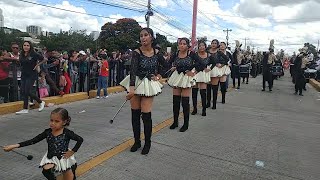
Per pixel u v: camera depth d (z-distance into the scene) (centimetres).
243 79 1942
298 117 955
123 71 1470
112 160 507
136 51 539
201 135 679
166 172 475
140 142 571
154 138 638
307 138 708
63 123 380
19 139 601
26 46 816
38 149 539
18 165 473
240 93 1441
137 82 537
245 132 727
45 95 988
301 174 498
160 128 719
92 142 588
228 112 959
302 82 1488
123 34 3762
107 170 469
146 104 542
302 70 1490
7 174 442
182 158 536
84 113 855
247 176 478
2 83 879
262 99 1291
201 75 855
